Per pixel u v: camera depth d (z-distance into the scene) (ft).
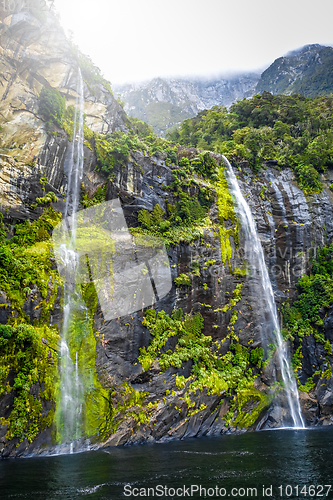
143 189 123.75
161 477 61.00
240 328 124.36
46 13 119.55
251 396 111.75
